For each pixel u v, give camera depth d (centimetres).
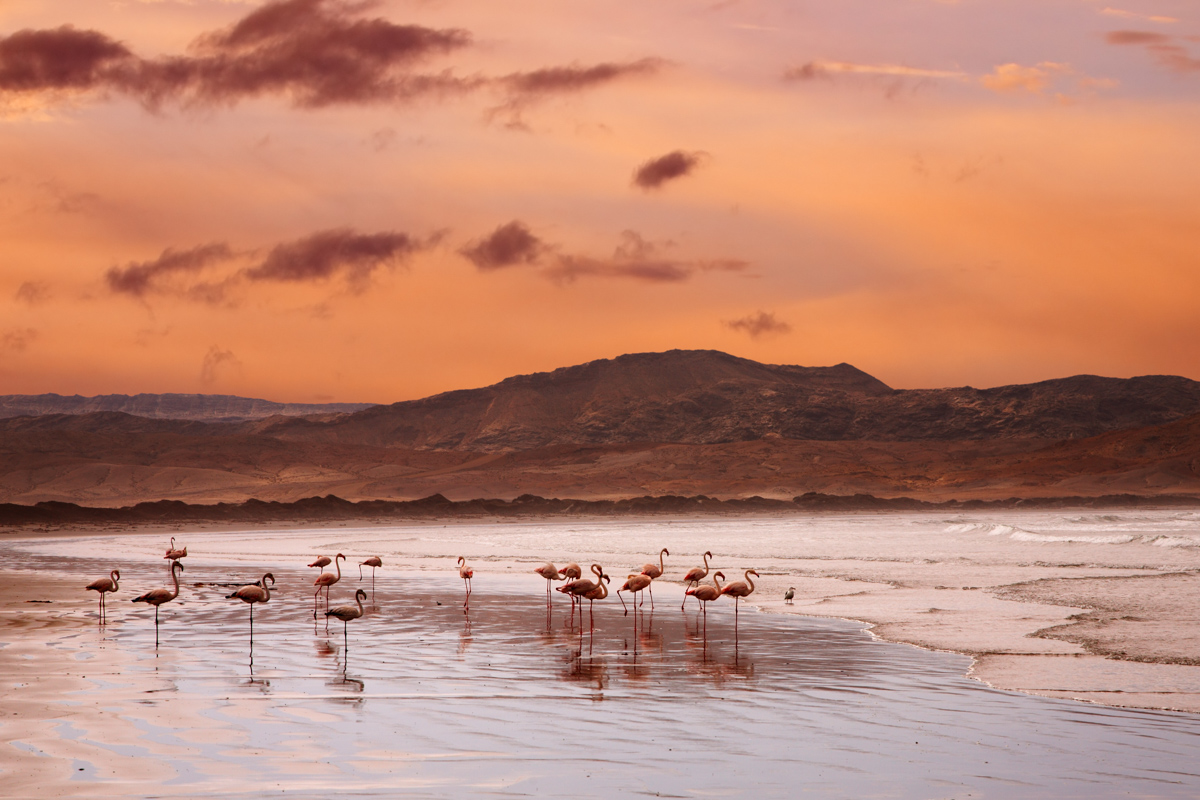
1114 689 1580
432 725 1320
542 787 1046
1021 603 2780
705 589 2391
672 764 1138
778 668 1786
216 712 1384
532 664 1830
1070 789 1062
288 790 1020
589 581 2316
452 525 11806
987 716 1394
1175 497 18225
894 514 15150
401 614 2653
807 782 1076
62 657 1864
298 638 2170
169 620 2481
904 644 2067
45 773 1068
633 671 1753
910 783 1077
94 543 7588
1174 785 1077
